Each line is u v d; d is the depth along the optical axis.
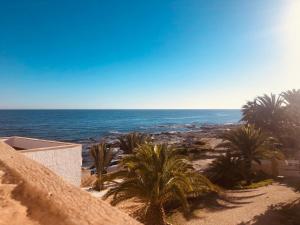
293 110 30.53
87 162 39.72
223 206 16.91
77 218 3.37
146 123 136.00
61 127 104.50
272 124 32.38
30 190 4.36
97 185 18.39
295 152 31.02
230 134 26.75
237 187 21.89
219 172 24.09
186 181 12.82
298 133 30.33
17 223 3.41
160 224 12.75
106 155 22.80
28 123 121.81
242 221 14.38
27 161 6.10
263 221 14.34
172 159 13.13
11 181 4.83
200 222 14.36
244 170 24.22
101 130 94.12
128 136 27.73
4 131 83.94
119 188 12.91
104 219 3.34
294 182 23.05
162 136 71.94
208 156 37.09
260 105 33.25
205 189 16.48
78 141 63.72
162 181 12.56
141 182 12.71
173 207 16.81
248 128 26.47
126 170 13.81
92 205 3.78
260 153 25.52
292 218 14.54
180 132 85.62
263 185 22.12
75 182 13.83
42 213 3.65
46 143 14.87
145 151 13.34
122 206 15.95
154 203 12.97
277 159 26.19
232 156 25.02
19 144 16.05
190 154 37.88
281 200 17.53
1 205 3.91
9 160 6.04
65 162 13.30
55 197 4.02
